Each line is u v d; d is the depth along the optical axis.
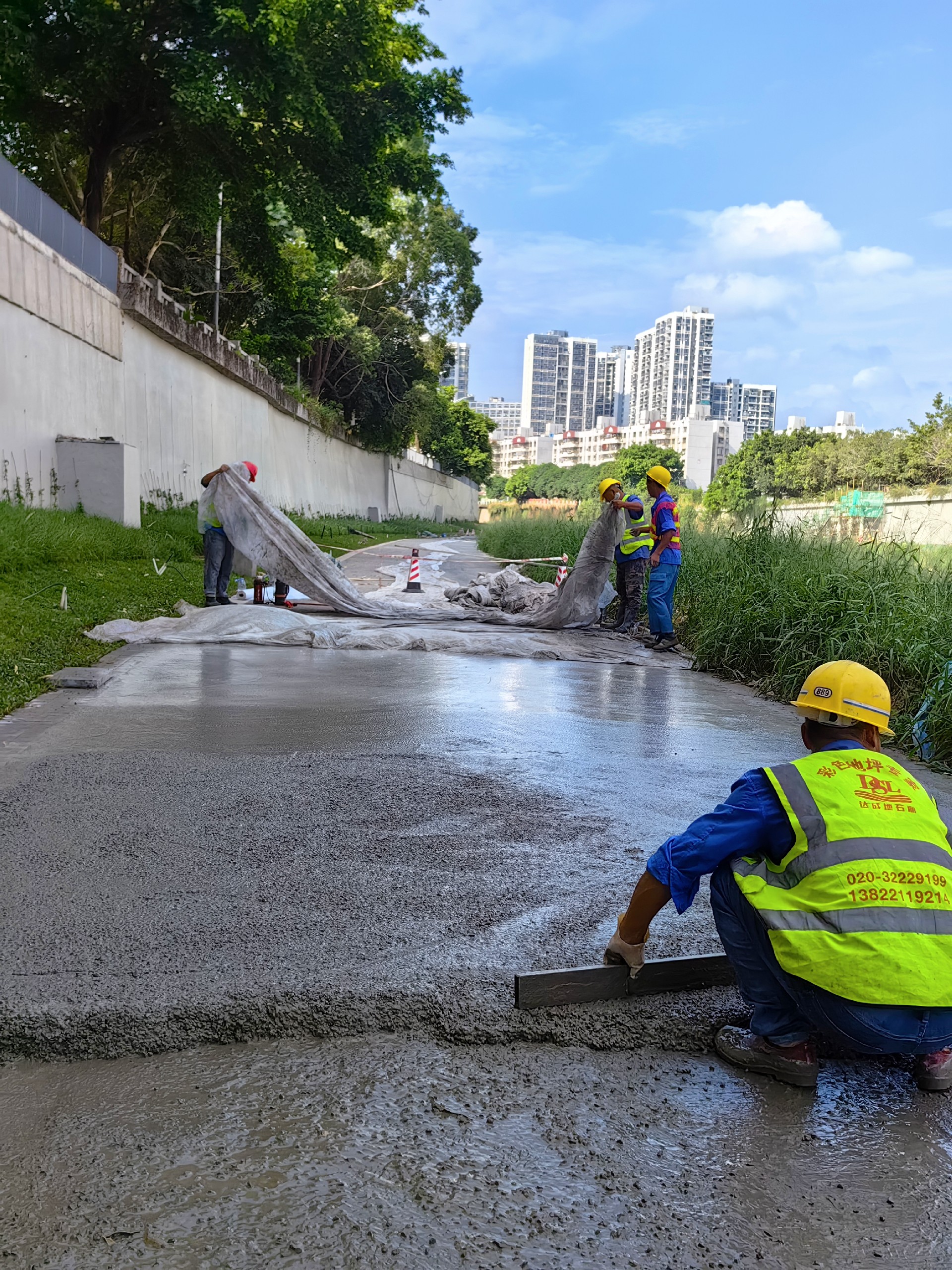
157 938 3.20
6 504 14.67
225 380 32.34
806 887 2.58
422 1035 2.87
